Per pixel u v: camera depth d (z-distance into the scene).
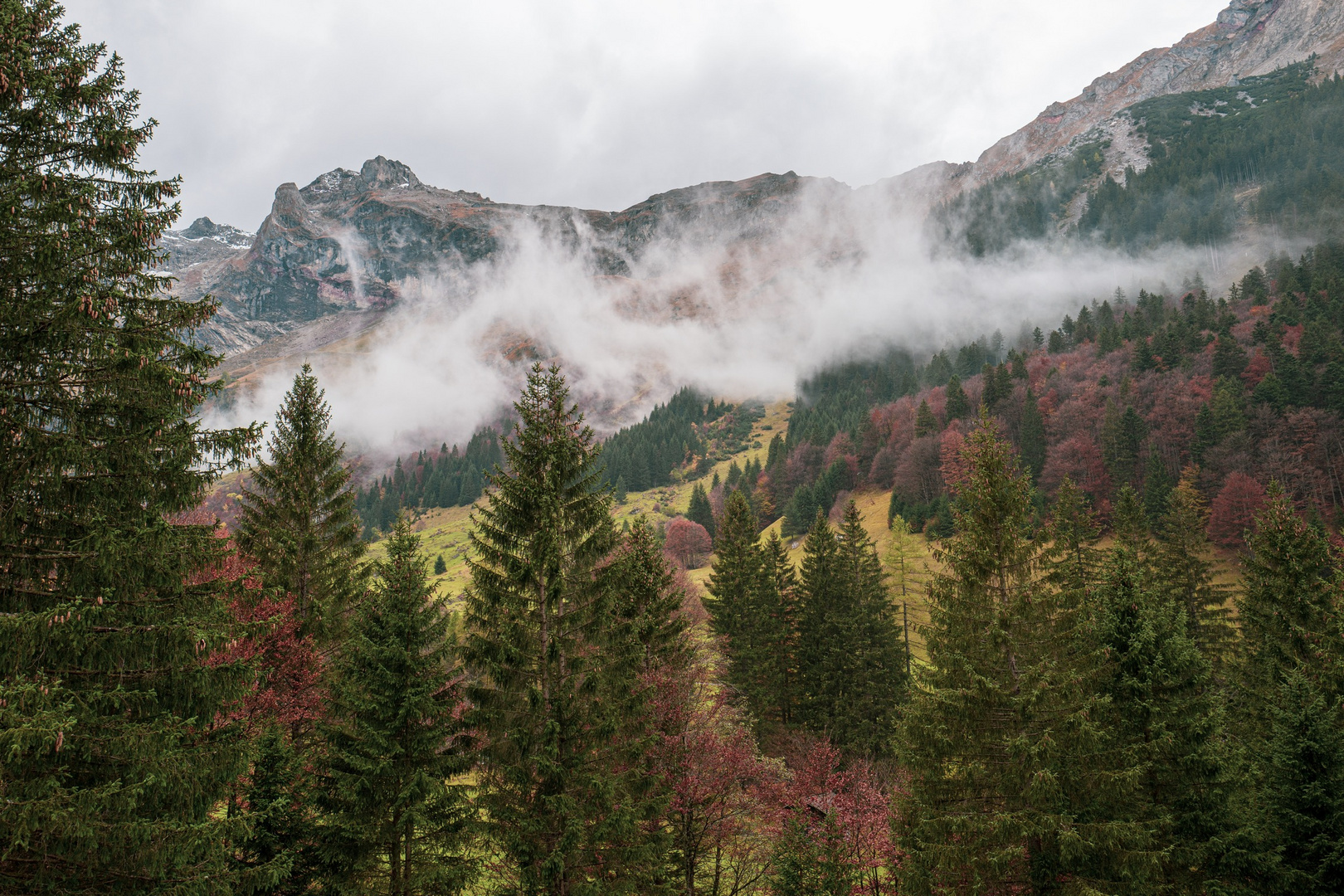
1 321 10.51
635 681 21.00
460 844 18.84
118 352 11.04
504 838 18.36
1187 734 19.55
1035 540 20.52
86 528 11.26
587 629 20.23
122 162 11.98
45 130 11.52
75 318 10.62
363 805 16.97
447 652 19.03
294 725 22.31
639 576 27.83
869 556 54.34
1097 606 21.66
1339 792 18.08
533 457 21.16
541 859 18.12
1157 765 19.47
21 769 9.92
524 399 21.56
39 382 10.84
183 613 11.87
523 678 19.48
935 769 19.69
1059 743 17.92
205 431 11.98
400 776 17.41
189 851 10.26
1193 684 20.59
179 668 11.32
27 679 9.77
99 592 11.08
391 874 17.50
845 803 25.00
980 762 19.31
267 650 22.28
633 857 19.22
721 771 24.14
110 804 9.72
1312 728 18.81
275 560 26.48
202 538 12.23
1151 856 16.80
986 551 20.41
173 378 11.27
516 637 19.31
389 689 17.67
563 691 18.98
